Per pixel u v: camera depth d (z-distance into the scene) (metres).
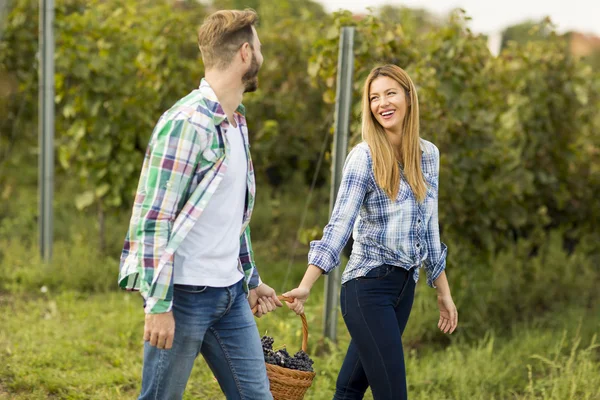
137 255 2.95
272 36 10.62
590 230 10.16
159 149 2.96
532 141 9.19
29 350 5.73
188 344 3.15
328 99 6.87
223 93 3.19
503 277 8.04
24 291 7.69
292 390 3.59
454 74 7.46
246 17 3.21
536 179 9.38
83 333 6.37
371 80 3.94
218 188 3.12
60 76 8.65
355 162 3.86
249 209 3.37
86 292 7.78
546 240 9.63
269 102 10.41
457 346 6.52
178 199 2.98
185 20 9.52
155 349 3.15
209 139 3.04
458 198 7.48
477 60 7.64
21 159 12.64
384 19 6.94
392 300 3.86
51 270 8.05
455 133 7.58
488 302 7.47
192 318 3.13
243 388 3.35
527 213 9.27
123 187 8.83
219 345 3.33
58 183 12.26
